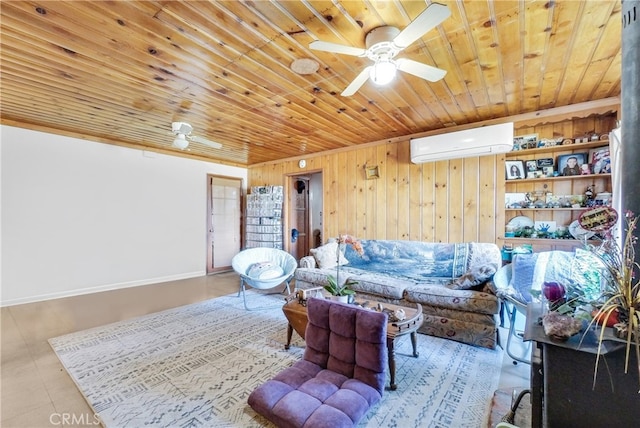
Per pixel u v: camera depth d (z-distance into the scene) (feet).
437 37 6.24
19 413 5.79
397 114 11.09
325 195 16.99
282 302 13.26
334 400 5.20
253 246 19.95
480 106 10.29
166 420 5.63
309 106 10.27
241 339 9.33
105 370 7.39
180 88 8.84
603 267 5.06
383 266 12.96
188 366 7.63
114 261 15.56
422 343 9.12
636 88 3.93
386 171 14.53
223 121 11.96
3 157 12.33
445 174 12.81
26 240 12.92
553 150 10.61
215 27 5.96
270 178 20.51
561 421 3.63
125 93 9.25
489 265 9.36
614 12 5.45
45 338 9.26
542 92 9.09
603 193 9.73
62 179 13.83
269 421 5.28
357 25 5.90
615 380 3.40
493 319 8.70
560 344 3.56
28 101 9.98
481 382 6.99
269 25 5.89
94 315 11.46
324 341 6.46
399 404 6.17
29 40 6.37
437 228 12.97
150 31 6.07
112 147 15.40
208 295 14.49
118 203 15.67
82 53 6.95
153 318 11.17
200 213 19.35
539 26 5.90
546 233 10.77
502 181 11.46
